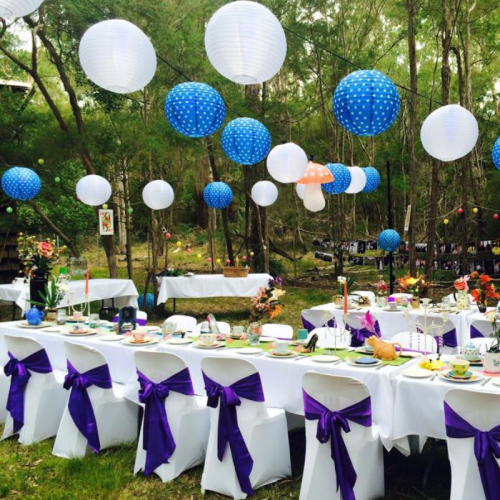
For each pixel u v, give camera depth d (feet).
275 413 12.12
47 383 14.66
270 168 19.20
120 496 11.66
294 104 52.21
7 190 26.00
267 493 11.55
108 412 13.67
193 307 39.04
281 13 45.93
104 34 12.76
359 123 15.17
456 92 65.21
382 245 32.99
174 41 36.37
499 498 9.11
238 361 11.31
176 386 12.31
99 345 15.21
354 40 52.01
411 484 11.93
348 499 10.16
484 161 58.54
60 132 33.91
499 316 18.37
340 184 25.80
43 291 18.90
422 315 18.84
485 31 53.47
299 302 39.45
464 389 9.28
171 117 16.16
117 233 75.10
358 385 10.11
